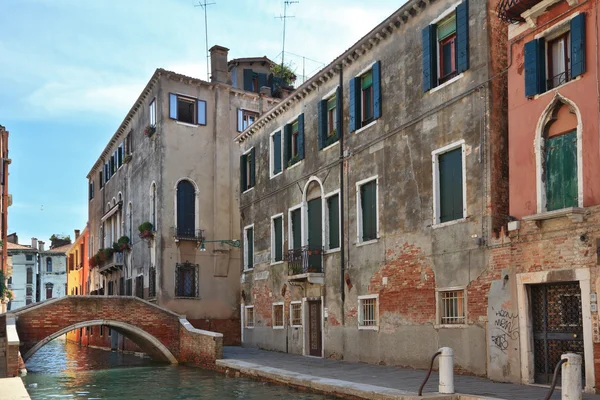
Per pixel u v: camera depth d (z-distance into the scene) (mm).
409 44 16406
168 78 28297
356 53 18453
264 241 23938
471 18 14445
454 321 14336
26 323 21203
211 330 27797
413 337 15492
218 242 28406
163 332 22922
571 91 11625
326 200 19859
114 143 37125
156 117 28484
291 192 22062
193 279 27906
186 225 28109
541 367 12133
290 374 14672
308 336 20594
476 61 14211
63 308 21688
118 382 17312
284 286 22141
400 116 16547
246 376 16844
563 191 11828
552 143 12117
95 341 38562
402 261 16078
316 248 20375
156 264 27609
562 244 11617
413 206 15828
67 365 24172
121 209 34625
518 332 12430
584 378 11250
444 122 15000
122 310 22438
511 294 12656
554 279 11703
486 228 13516
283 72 33406
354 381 13062
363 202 18078
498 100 13906
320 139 20219
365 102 18422
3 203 34500
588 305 11055
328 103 20297
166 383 16672
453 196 14703
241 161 26406
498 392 10914
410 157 16062
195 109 28922
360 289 17766
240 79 32562
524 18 12680
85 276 46219
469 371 13680
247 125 30188
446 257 14570
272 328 22875
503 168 13758
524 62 12672
